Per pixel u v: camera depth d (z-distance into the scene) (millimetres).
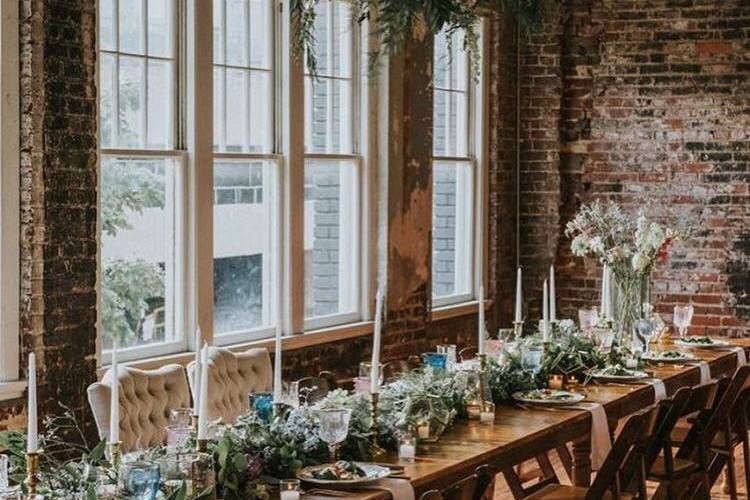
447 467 5117
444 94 10844
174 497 3965
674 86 11211
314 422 5121
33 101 6562
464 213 11156
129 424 5863
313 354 8992
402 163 9891
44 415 6637
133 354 7438
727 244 11133
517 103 11609
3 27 6457
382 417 5418
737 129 11062
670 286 11289
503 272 11539
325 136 9250
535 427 5980
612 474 5918
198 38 7754
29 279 6590
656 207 11312
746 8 11000
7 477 4113
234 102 8289
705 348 9180
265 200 8570
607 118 11422
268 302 8656
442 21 7340
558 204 11555
